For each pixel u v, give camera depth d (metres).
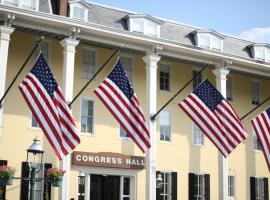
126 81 20.64
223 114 22.19
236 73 30.80
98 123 26.16
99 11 25.73
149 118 25.22
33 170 17.30
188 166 28.41
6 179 17.72
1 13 21.75
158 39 25.36
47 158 24.33
